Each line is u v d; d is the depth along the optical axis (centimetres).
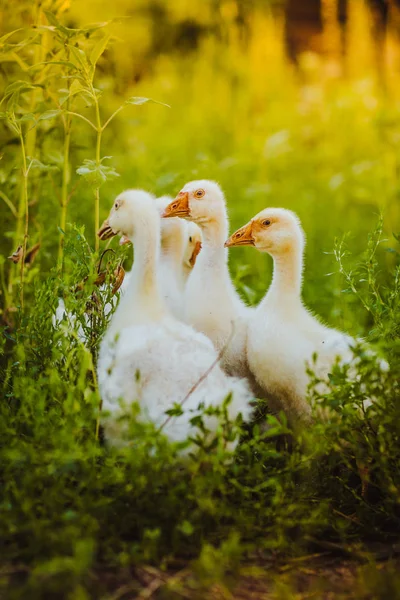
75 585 502
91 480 564
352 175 1573
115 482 574
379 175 1507
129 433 582
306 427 721
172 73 1930
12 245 1048
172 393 638
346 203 1520
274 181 1597
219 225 794
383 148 1573
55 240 1059
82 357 652
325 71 1870
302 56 1967
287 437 743
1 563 532
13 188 988
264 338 732
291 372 716
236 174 1541
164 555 557
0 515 546
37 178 990
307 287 1153
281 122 1747
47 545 529
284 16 2145
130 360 650
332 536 616
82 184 1193
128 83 1631
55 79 1008
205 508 561
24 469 584
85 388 629
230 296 796
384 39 1870
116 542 557
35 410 621
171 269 854
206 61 1950
